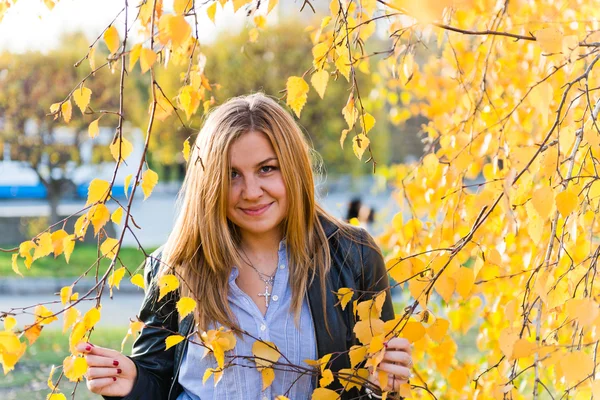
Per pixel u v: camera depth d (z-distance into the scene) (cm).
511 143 225
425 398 247
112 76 1138
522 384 252
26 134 1212
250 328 171
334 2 175
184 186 193
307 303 174
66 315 136
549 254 136
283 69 1106
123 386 167
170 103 146
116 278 140
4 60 1143
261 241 177
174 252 175
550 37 135
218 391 170
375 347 142
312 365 156
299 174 172
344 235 181
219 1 158
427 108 312
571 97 209
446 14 202
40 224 1283
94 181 138
